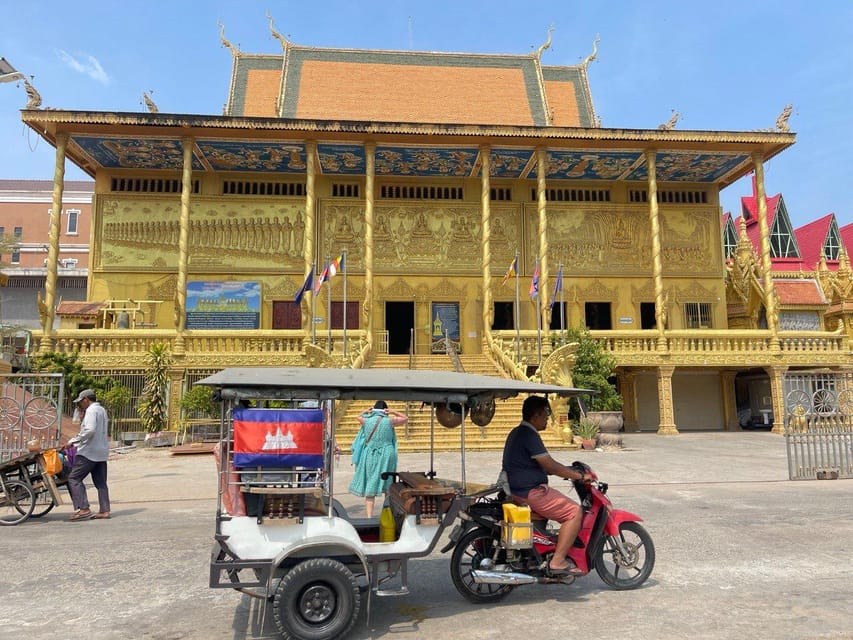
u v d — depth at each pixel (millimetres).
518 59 33469
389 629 5102
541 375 20344
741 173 30609
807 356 26312
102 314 26984
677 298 31109
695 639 4773
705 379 29703
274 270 29516
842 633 4859
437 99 31406
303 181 30406
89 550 7676
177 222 29281
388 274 30188
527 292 30562
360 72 31625
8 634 4988
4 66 14180
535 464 6016
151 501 11234
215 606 5684
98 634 5004
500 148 27453
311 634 4781
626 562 6141
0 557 7355
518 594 6000
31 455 9695
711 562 6906
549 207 31219
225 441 5293
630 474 13812
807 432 13266
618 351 25906
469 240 30812
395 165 29453
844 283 32156
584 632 4961
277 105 29984
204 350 24234
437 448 18578
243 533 5078
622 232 31344
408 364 24281
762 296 30922
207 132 25438
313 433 5172
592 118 32844
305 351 20938
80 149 27078
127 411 23219
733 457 17094
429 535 5477
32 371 21562
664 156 28547
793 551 7336
